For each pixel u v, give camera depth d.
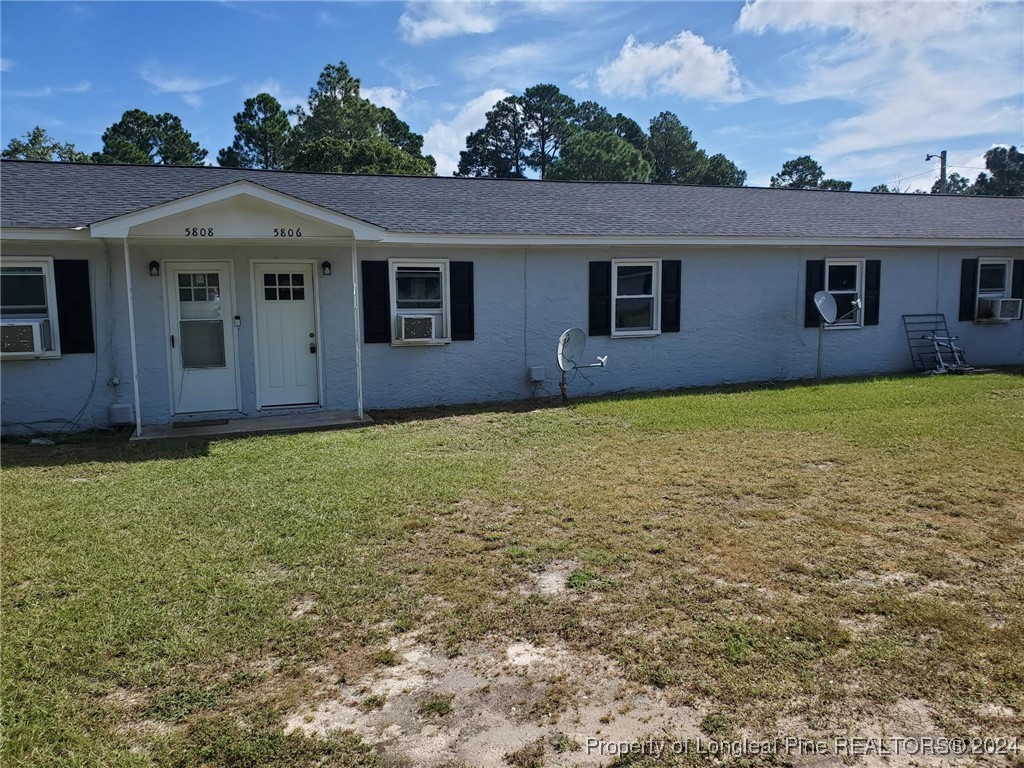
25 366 8.64
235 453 7.21
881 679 2.94
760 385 11.61
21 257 8.47
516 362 10.83
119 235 7.68
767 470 6.23
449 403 10.52
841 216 13.44
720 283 11.86
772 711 2.74
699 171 57.84
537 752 2.54
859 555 4.24
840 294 12.73
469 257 10.43
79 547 4.48
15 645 3.24
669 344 11.68
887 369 13.11
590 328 11.19
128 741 2.60
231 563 4.21
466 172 60.38
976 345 13.72
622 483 5.90
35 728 2.64
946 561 4.12
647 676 2.99
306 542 4.55
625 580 3.93
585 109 59.53
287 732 2.65
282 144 49.84
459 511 5.19
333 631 3.41
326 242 9.16
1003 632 3.29
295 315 9.74
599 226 11.05
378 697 2.88
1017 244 13.16
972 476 5.86
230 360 9.46
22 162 10.47
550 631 3.39
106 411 8.96
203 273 9.29
